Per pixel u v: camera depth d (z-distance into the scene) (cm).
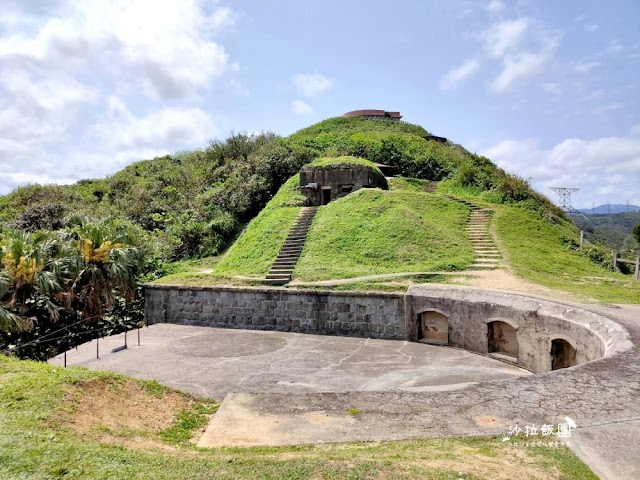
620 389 582
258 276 1692
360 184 2428
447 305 1242
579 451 435
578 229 2517
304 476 375
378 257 1722
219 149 3641
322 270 1638
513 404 550
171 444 488
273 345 1280
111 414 526
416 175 3238
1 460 357
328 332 1409
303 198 2455
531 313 1052
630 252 2061
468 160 3528
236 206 2712
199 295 1595
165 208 2977
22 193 3816
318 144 3794
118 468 372
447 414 531
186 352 1209
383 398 593
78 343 1623
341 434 494
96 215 3047
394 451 437
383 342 1302
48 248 1552
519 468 398
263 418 550
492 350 1157
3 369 580
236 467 392
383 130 4481
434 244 1778
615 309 998
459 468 392
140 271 1859
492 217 2164
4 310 1332
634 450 435
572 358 962
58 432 432
